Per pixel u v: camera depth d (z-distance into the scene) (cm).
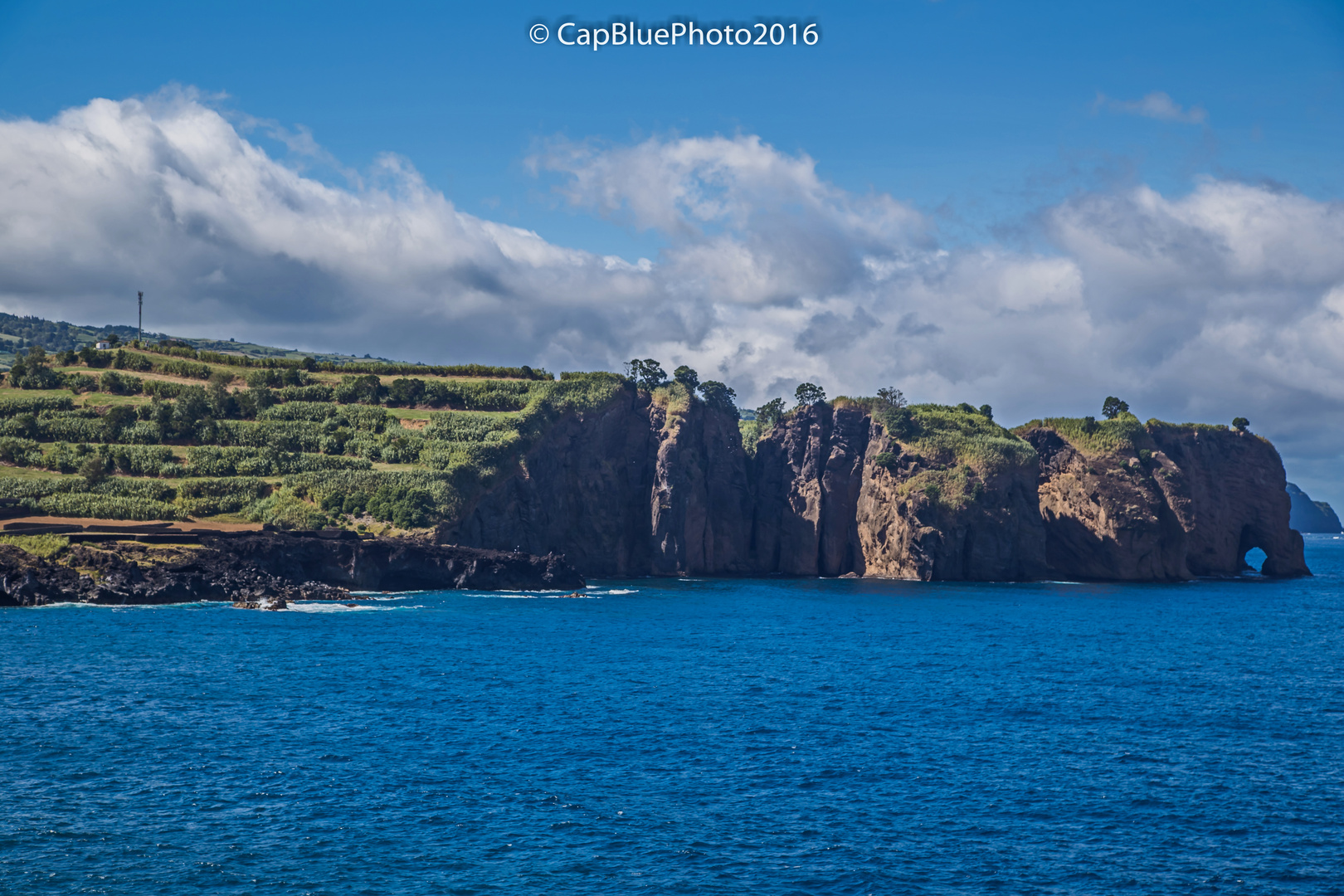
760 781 5484
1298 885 4272
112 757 5572
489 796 5134
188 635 9575
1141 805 5191
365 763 5609
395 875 4184
